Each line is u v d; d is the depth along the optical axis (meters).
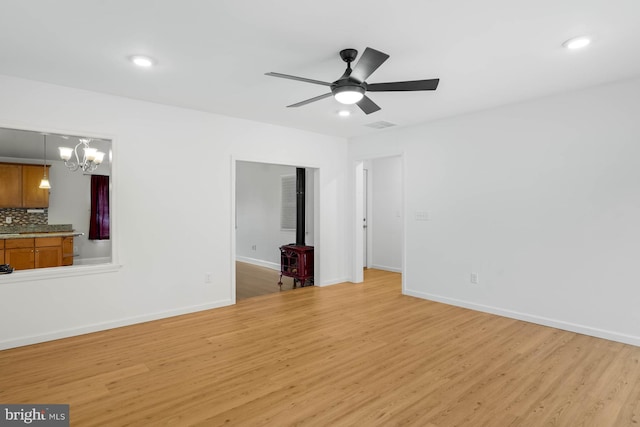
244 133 4.54
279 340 3.27
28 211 6.62
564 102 3.50
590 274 3.36
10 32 2.28
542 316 3.67
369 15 2.08
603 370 2.64
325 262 5.59
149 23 2.18
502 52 2.58
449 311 4.17
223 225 4.38
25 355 2.92
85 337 3.33
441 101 3.75
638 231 3.10
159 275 3.88
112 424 1.99
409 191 4.90
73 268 3.36
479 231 4.17
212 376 2.57
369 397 2.28
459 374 2.58
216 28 2.24
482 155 4.13
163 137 3.89
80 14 2.07
